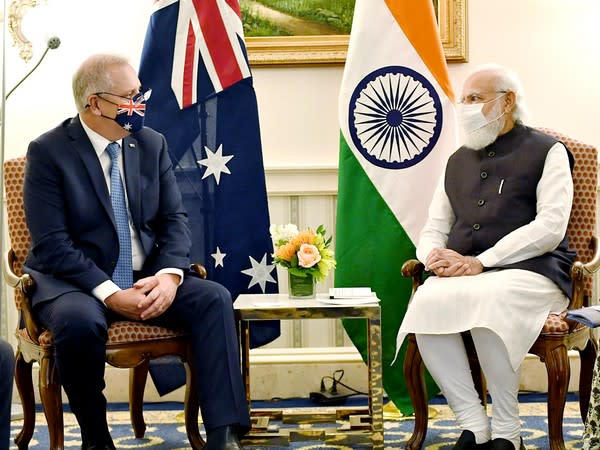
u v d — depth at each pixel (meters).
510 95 3.18
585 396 3.11
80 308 2.70
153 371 3.65
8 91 4.05
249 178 3.70
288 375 4.05
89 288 2.82
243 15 4.04
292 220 4.06
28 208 2.90
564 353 2.83
